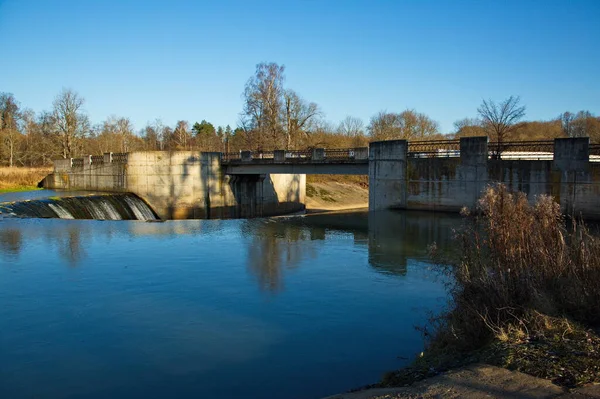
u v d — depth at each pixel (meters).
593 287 9.62
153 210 49.50
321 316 12.51
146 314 12.87
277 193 60.22
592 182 23.02
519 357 7.39
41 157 89.62
